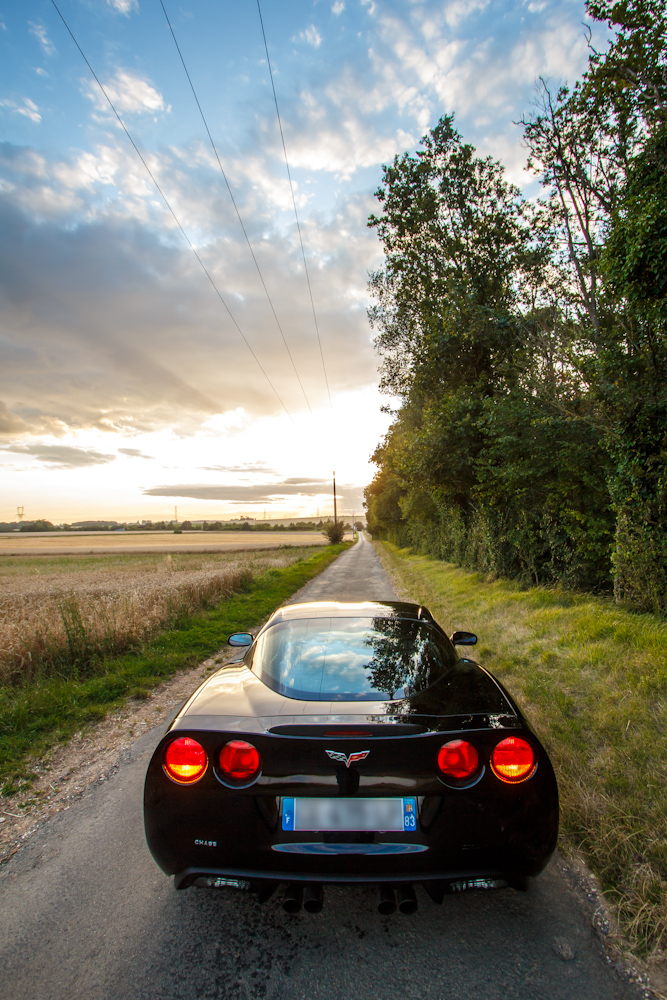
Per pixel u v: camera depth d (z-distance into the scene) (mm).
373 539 98750
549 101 10016
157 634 8273
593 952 1908
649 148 6211
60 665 6430
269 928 2104
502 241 15000
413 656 2750
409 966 1867
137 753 4074
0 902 2299
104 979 1841
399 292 17141
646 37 7000
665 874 2250
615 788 2918
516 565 12250
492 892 2285
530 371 10055
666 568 6059
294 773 1968
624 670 4504
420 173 15344
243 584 15305
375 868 1896
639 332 6926
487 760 2002
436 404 14664
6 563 44250
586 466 8281
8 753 4020
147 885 2400
